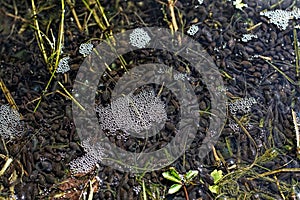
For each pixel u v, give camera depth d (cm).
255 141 65
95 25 69
